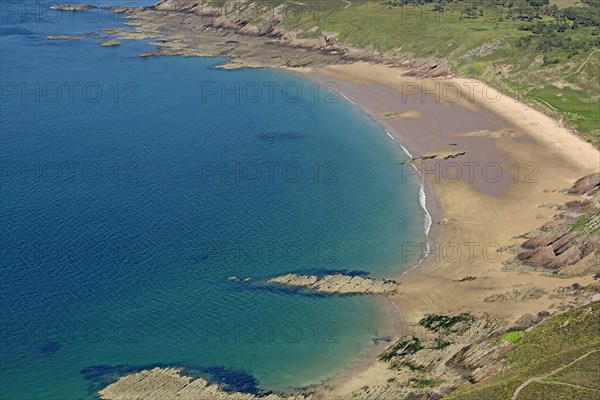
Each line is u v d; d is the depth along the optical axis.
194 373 103.44
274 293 121.00
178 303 118.81
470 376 98.50
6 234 138.62
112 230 140.25
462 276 124.06
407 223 142.50
